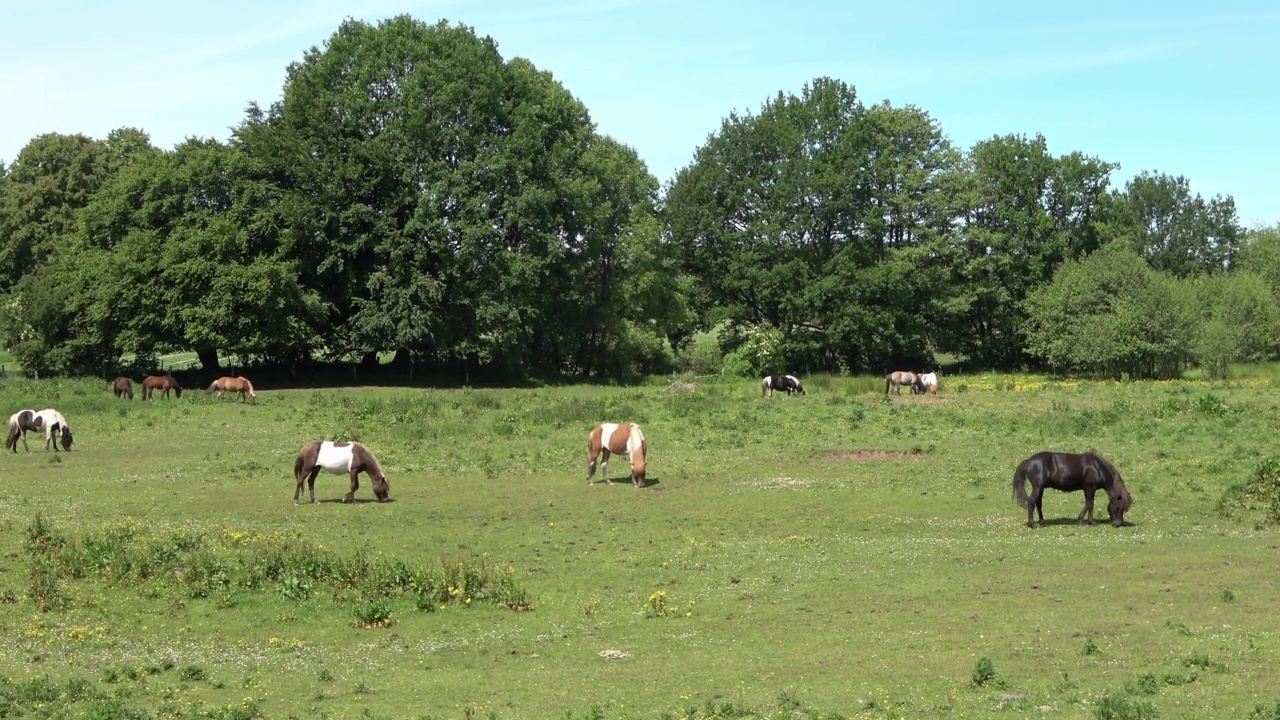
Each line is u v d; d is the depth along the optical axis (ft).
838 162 257.75
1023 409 148.66
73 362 214.69
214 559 62.64
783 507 82.74
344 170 215.10
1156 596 54.80
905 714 38.14
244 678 45.42
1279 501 74.59
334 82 227.81
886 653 46.65
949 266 266.98
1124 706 36.78
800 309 257.34
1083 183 271.69
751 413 142.82
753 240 261.24
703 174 266.36
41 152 275.59
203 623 54.03
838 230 262.26
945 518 77.51
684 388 195.00
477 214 218.59
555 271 235.40
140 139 287.89
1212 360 217.77
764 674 44.21
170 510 83.76
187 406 160.76
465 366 241.96
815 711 38.65
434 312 222.69
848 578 60.64
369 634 52.19
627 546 70.38
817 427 128.98
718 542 71.20
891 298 257.75
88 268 208.33
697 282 273.33
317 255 219.41
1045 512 79.15
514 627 52.90
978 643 47.70
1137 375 223.10
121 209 215.10
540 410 142.61
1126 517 76.38
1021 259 266.98
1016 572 60.85
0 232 273.54
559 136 242.37
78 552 64.23
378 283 216.54
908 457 105.40
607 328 249.96
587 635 51.29
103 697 42.06
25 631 51.75
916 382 186.39
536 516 80.69
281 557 62.08
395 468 103.40
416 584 58.65
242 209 211.61
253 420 144.15
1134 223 338.75
